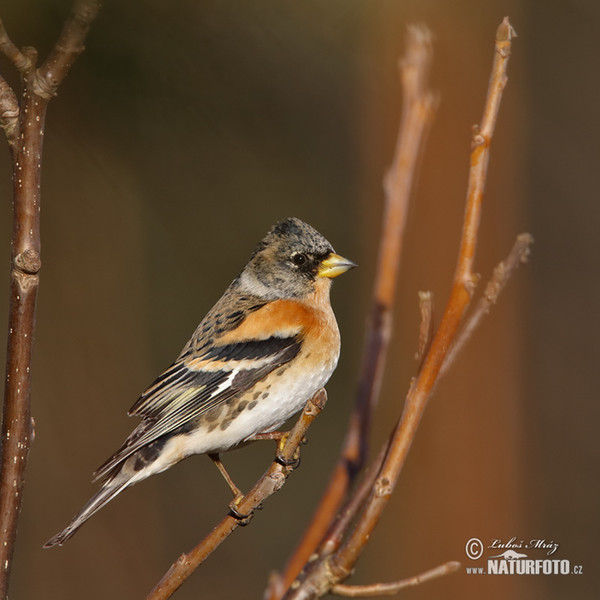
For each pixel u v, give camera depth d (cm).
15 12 746
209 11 805
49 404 1220
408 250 1128
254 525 1352
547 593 1251
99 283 1184
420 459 1118
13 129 423
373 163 1052
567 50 1445
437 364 433
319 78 903
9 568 440
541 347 1430
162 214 1086
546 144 1465
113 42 812
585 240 1461
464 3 1123
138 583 1292
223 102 890
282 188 1066
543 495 1355
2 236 1073
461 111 1116
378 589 445
